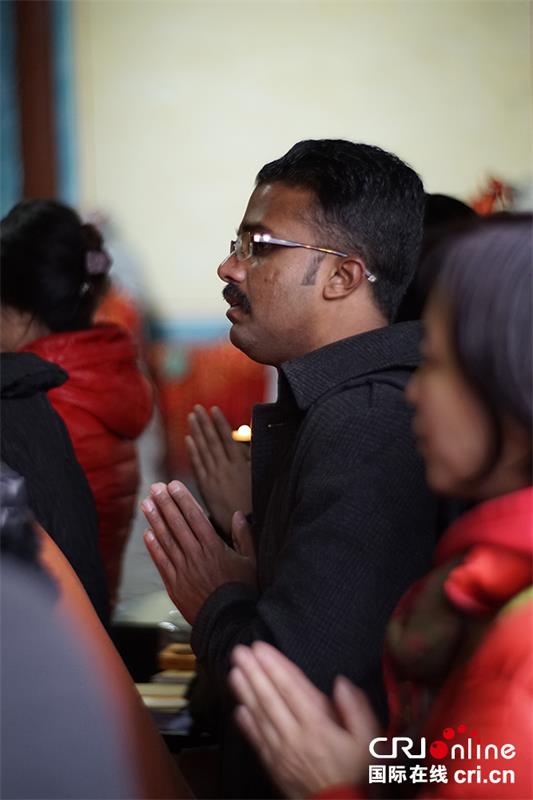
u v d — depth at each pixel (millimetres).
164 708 3510
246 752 2656
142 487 7777
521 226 1717
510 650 1610
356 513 2414
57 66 11406
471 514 1775
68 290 4211
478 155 11750
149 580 5223
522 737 1572
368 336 2695
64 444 3666
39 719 1754
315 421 2582
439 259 1777
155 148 11766
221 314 11633
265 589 2676
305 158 2783
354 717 1978
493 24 11641
